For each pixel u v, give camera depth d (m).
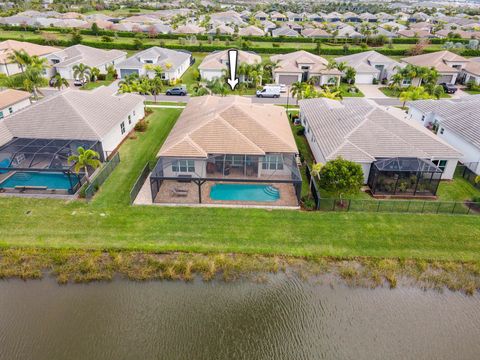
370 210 29.25
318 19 170.25
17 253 23.78
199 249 24.67
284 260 24.16
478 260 24.42
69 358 17.70
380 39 103.62
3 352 17.94
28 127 36.09
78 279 22.27
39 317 19.88
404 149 33.06
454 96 64.69
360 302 21.47
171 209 28.88
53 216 27.50
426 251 25.09
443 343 19.12
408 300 21.70
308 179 34.31
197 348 18.39
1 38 90.06
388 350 18.64
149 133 44.47
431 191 31.53
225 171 31.95
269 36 106.44
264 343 18.81
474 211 29.42
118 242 25.08
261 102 58.47
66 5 178.88
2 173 33.72
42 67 60.38
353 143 33.44
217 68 69.31
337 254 24.64
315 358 18.16
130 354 17.98
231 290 22.00
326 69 68.88
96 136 35.31
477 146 35.31
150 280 22.50
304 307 21.03
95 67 68.38
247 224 27.30
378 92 66.62
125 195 30.70
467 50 91.94
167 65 67.56
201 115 37.75
